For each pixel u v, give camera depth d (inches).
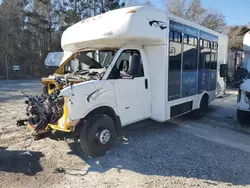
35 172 156.5
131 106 204.2
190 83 267.0
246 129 265.3
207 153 191.9
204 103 309.3
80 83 170.6
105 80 183.5
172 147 203.6
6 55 1087.0
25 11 1253.7
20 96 478.0
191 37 259.9
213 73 329.4
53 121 169.0
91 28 205.6
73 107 162.2
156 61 216.8
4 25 1095.0
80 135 175.3
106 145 183.3
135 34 187.0
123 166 167.3
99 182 146.3
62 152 188.2
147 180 148.9
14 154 182.1
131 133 239.6
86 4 1400.1
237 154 191.6
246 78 264.1
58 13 1344.7
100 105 178.5
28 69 1219.2
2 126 254.7
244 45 282.5
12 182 143.8
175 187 140.7
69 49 251.6
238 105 268.7
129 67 189.8
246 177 154.3
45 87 215.2
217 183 146.3
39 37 1320.1
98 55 213.9
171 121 291.6
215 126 274.8
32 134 168.9
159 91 219.1
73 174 155.3
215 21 1180.5
